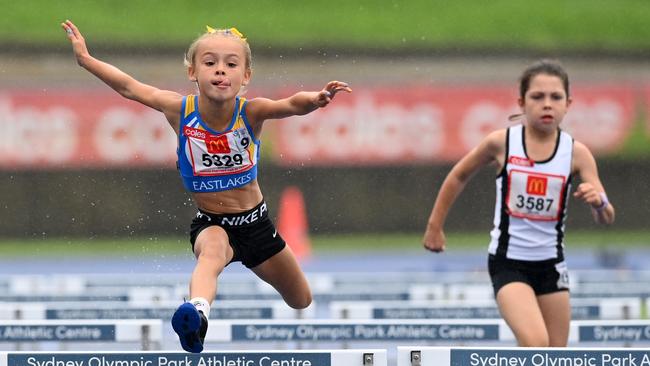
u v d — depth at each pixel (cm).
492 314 3188
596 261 6844
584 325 2681
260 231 2073
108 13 9638
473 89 8594
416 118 8494
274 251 2094
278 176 8388
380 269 6309
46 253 7475
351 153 8456
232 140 1983
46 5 9656
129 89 2048
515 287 2338
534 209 2370
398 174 8450
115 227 8131
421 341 2800
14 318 3088
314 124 8419
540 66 2378
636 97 8888
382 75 9019
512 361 1892
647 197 8650
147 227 8150
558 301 2391
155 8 9806
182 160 2022
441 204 2525
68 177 8112
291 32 9562
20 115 8100
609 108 8850
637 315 3116
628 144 8750
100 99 8144
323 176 8425
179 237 8131
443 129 8506
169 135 8131
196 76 1994
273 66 9131
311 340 2697
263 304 3406
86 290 4288
